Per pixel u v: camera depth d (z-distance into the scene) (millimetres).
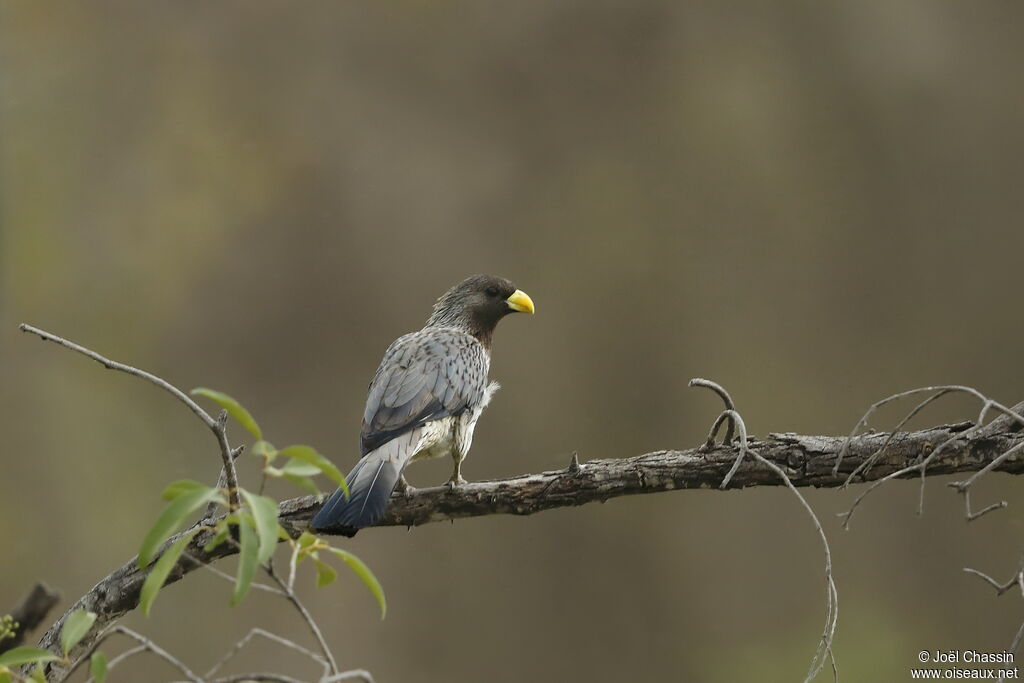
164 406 15883
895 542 15336
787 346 16469
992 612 14922
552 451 15938
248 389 16172
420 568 15312
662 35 17328
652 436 16125
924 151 16875
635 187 16938
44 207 16406
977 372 16297
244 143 17062
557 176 17109
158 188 16766
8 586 14297
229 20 17406
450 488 5965
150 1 17422
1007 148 16797
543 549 15555
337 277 16625
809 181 16906
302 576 14719
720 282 16594
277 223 16812
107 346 15992
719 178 16938
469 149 17172
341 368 16328
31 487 15000
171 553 3992
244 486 15289
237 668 13914
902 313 16500
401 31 17422
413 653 14883
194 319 16359
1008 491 15125
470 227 16859
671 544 15516
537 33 17422
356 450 16094
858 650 14742
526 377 16172
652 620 15312
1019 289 16438
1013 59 17031
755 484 5750
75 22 17109
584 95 17297
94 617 4074
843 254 16734
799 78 17188
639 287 16500
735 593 15266
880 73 17047
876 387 16359
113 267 16359
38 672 4129
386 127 17234
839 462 5562
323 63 17453
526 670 15117
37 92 16875
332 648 14484
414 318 16547
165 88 17188
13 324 15836
